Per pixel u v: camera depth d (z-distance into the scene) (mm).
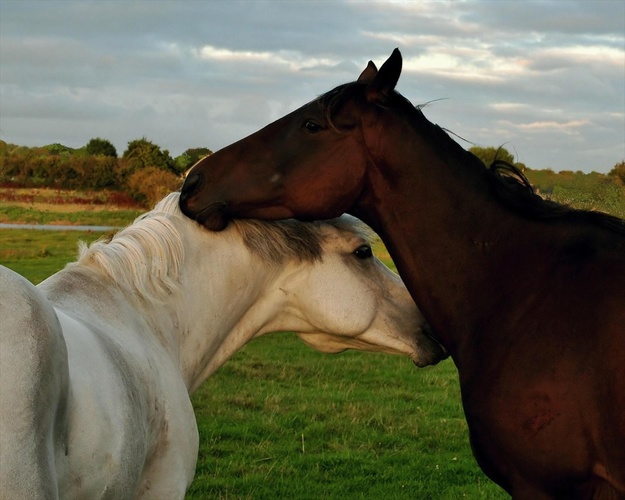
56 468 2086
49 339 2006
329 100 3250
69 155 34938
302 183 3229
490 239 3209
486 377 3023
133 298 3037
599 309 2828
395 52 3160
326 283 3551
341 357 10516
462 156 3316
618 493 2773
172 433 2926
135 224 3219
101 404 2322
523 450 2898
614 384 2713
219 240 3340
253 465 6141
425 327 3781
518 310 3033
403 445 6863
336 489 5770
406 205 3273
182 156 28312
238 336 3547
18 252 17922
